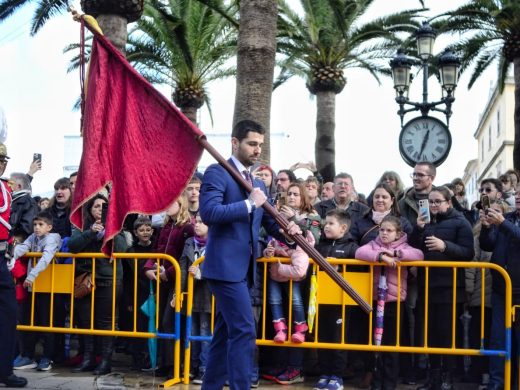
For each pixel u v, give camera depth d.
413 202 6.81
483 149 56.38
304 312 6.03
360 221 6.42
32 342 6.88
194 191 6.93
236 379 4.53
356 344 5.84
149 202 4.97
